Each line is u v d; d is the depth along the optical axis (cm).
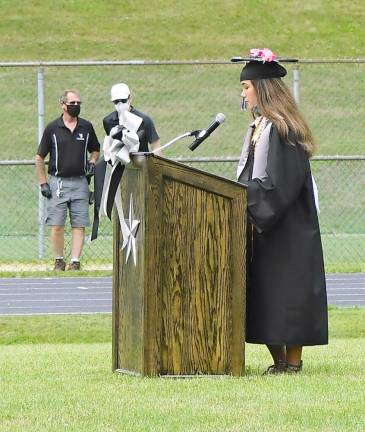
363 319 2145
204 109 5791
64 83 6184
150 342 1255
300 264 1302
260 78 1327
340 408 1051
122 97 2633
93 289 2655
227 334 1270
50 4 8269
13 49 7606
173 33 7988
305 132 1302
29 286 2708
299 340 1301
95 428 964
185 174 1248
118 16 8194
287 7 8400
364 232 3972
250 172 1330
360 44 7912
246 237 1296
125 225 1304
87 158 2934
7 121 5778
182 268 1255
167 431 948
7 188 4453
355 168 4672
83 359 1510
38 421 999
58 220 2933
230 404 1077
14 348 1789
